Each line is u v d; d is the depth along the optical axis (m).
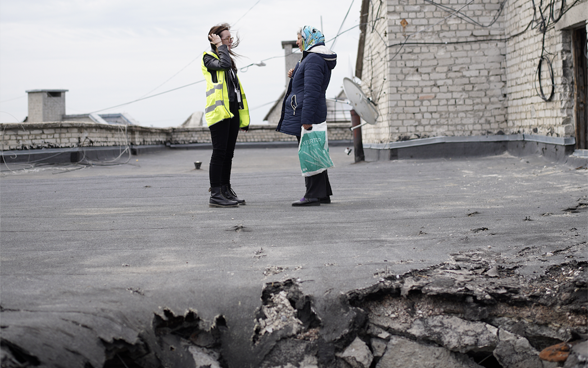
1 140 11.12
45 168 10.31
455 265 2.58
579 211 3.97
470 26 10.55
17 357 1.69
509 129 10.47
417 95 10.73
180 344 2.12
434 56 10.66
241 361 2.15
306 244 3.02
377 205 4.64
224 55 4.29
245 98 4.82
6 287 2.20
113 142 14.04
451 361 2.26
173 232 3.40
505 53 10.52
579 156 7.62
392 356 2.25
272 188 6.36
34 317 1.89
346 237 3.21
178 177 7.79
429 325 2.27
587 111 8.05
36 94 25.56
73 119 25.98
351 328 2.21
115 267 2.53
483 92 10.61
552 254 2.71
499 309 2.29
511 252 2.78
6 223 3.80
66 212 4.39
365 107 8.83
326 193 4.68
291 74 4.72
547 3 8.52
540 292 2.31
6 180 7.55
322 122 4.55
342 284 2.33
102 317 1.97
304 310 2.26
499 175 7.24
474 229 3.38
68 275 2.39
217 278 2.37
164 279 2.35
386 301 2.34
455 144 10.63
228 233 3.35
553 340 2.27
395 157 10.85
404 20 10.65
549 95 8.57
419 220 3.78
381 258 2.70
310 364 2.17
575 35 8.04
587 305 2.30
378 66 11.72
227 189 4.79
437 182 6.78
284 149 20.17
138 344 1.99
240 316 2.20
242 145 21.14
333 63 4.52
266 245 3.01
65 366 1.76
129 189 6.31
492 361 2.33
